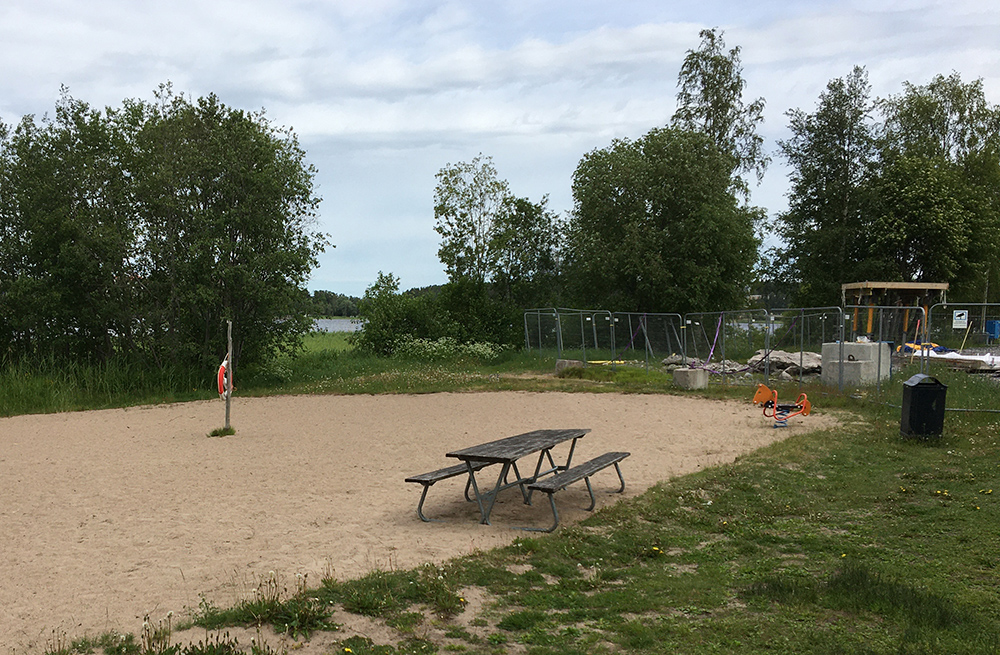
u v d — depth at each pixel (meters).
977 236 39.00
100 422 16.30
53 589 5.63
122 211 23.80
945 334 21.47
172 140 23.92
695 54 41.44
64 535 7.17
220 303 23.78
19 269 23.52
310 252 25.06
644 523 7.16
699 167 35.00
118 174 23.97
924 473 8.83
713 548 6.38
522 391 20.06
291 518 7.60
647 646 4.36
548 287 39.88
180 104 24.67
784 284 44.91
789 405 13.70
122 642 4.45
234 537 6.93
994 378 17.14
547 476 9.47
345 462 10.70
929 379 10.95
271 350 24.80
